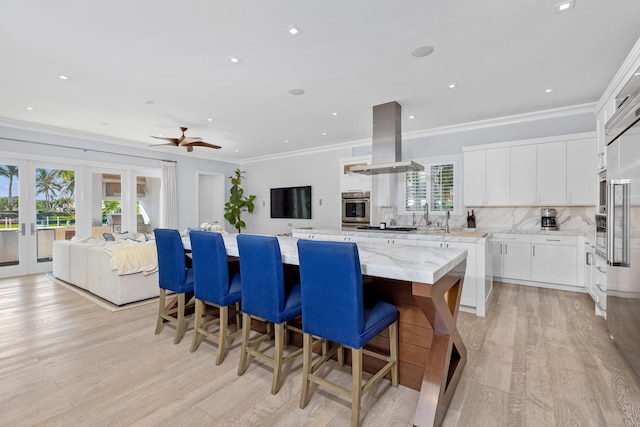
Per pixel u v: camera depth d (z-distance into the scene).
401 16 2.27
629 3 2.11
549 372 2.19
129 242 4.23
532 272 4.45
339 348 2.27
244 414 1.78
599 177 3.70
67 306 3.72
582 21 2.32
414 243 3.70
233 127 5.32
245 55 2.83
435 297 1.62
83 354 2.51
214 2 2.10
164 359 2.42
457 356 2.12
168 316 2.91
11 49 2.69
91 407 1.84
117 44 2.62
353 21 2.33
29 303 3.83
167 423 1.71
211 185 8.62
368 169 4.32
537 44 2.65
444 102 4.09
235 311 3.12
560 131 4.48
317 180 7.17
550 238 4.32
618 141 2.40
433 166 5.53
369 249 2.29
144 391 2.00
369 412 1.80
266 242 1.96
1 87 3.52
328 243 1.65
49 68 3.05
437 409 1.63
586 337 2.76
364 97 3.90
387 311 1.87
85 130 5.50
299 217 7.49
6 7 2.11
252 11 2.20
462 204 5.26
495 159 4.80
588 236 3.96
